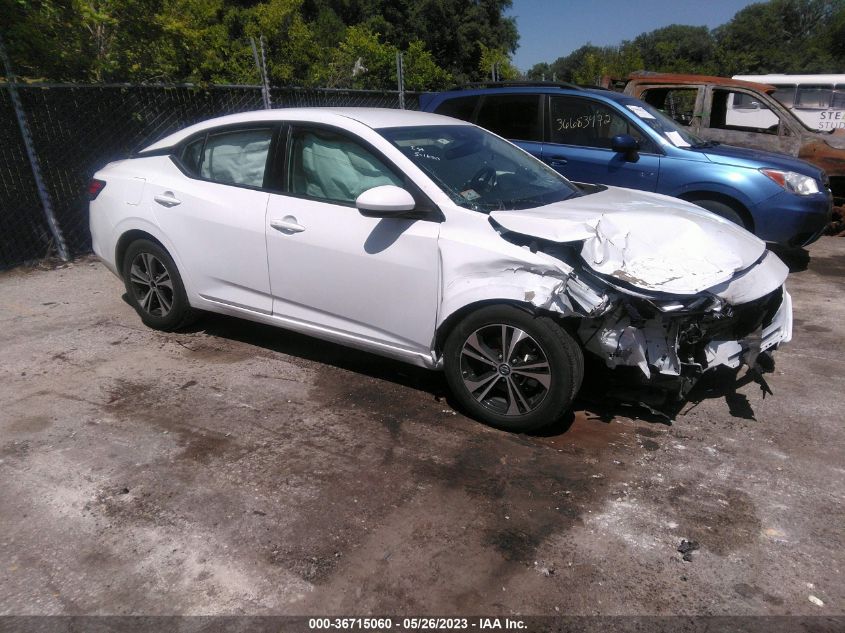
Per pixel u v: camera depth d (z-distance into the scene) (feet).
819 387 13.78
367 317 12.68
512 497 10.01
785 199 20.13
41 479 10.33
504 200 12.64
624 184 21.97
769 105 28.84
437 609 7.90
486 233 11.34
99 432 11.78
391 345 12.64
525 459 11.03
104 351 15.40
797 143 28.19
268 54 41.39
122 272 16.57
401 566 8.57
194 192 14.62
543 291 10.50
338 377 14.12
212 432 11.81
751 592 8.18
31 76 23.54
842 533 9.25
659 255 11.57
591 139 22.72
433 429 11.97
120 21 25.46
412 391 13.48
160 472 10.57
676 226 12.26
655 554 8.83
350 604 7.96
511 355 11.30
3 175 21.35
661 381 10.99
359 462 10.91
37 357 15.05
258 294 14.16
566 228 10.90
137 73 26.37
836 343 16.16
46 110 22.03
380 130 12.94
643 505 9.86
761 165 20.44
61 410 12.57
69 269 22.25
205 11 32.89
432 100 26.58
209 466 10.74
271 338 16.29
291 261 13.26
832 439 11.75
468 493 10.10
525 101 24.02
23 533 9.10
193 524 9.32
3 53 20.59
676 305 10.25
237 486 10.21
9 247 21.79
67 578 8.30
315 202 13.00
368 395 13.29
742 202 20.39
